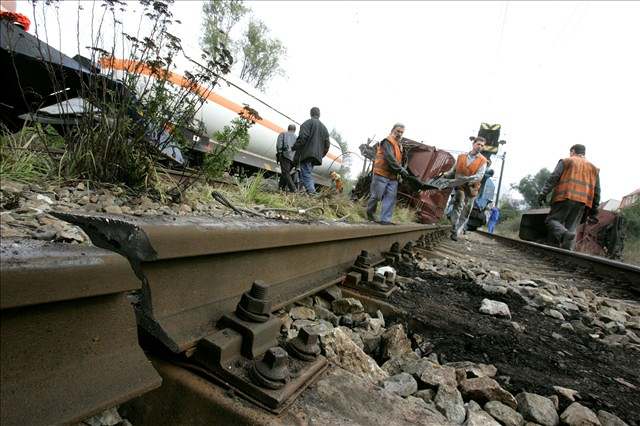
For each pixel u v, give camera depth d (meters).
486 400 1.70
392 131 6.59
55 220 1.77
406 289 3.24
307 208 4.95
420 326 2.40
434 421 1.26
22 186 2.19
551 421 1.62
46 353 0.86
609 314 3.90
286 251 2.11
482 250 9.55
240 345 1.29
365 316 2.40
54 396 0.85
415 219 11.20
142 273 1.15
